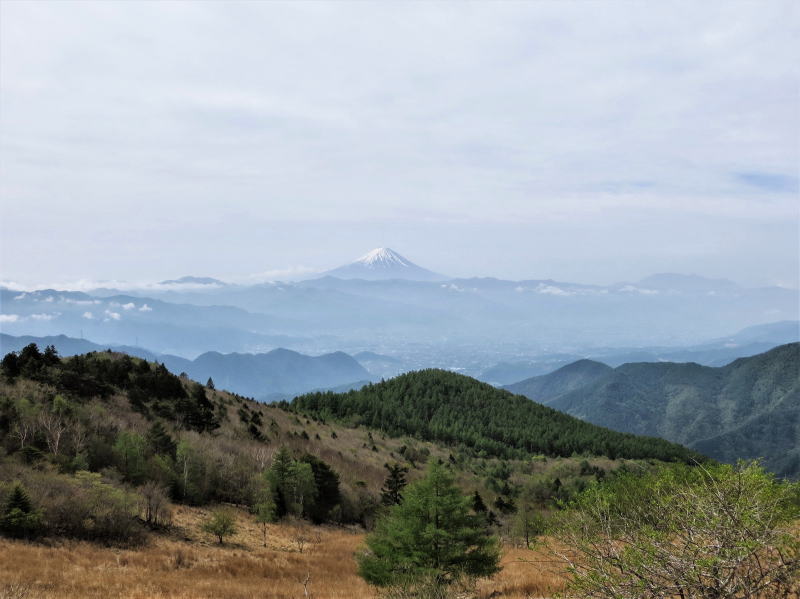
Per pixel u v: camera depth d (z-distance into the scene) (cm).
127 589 2984
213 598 2930
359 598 2834
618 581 673
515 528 4809
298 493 7575
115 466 6103
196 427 9550
